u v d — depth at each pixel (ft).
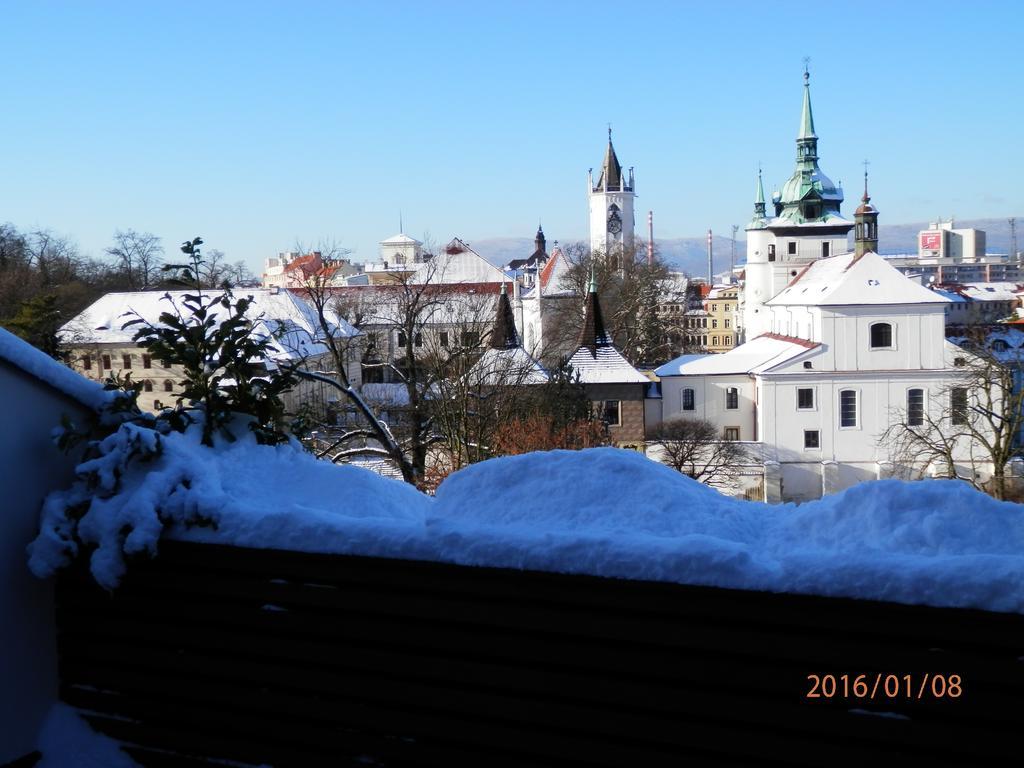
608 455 13.37
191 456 14.65
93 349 155.63
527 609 11.71
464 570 11.99
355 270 425.69
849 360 172.76
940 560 10.00
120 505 14.19
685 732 11.00
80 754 14.49
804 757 10.46
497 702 11.97
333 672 12.96
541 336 236.63
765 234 256.11
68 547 14.35
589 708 11.48
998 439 109.19
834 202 254.06
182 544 13.78
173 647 14.07
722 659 10.81
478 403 87.40
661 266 255.50
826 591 10.23
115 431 15.34
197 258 17.43
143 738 14.35
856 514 11.65
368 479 15.01
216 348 16.08
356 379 150.10
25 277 184.24
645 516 12.44
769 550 11.67
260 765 13.55
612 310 232.12
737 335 398.62
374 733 12.78
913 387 172.14
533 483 13.30
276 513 13.28
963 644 9.74
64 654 14.94
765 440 174.50
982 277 622.13
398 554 12.35
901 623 9.99
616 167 394.73
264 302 176.14
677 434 165.58
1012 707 9.54
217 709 13.83
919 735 9.98
